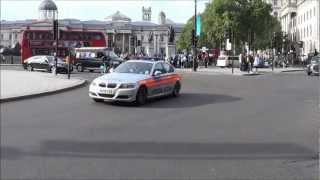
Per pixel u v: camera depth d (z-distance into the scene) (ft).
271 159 30.71
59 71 146.10
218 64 228.22
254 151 33.19
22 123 44.50
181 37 397.39
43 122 45.34
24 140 35.76
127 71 64.85
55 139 36.42
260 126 44.91
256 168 28.27
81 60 155.63
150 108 58.29
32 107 57.77
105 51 155.63
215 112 55.06
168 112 54.60
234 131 41.81
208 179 25.55
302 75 153.28
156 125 44.57
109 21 493.77
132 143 35.37
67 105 60.13
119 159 29.94
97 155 30.99
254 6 262.47
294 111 56.80
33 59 155.33
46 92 73.36
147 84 62.85
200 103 64.28
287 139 38.17
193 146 34.63
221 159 30.45
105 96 60.80
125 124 44.93
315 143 36.50
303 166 28.99
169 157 30.73
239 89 88.17
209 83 103.60
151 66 65.82
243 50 262.67
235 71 177.37
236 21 257.14
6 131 39.81
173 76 71.20
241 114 53.57
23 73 131.54
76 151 32.12
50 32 192.65
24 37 193.57
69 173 26.27
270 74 162.20
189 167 28.14
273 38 294.25
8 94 69.05
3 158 29.68
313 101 68.44
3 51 309.83
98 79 61.87
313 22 379.96
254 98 71.97
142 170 27.25
